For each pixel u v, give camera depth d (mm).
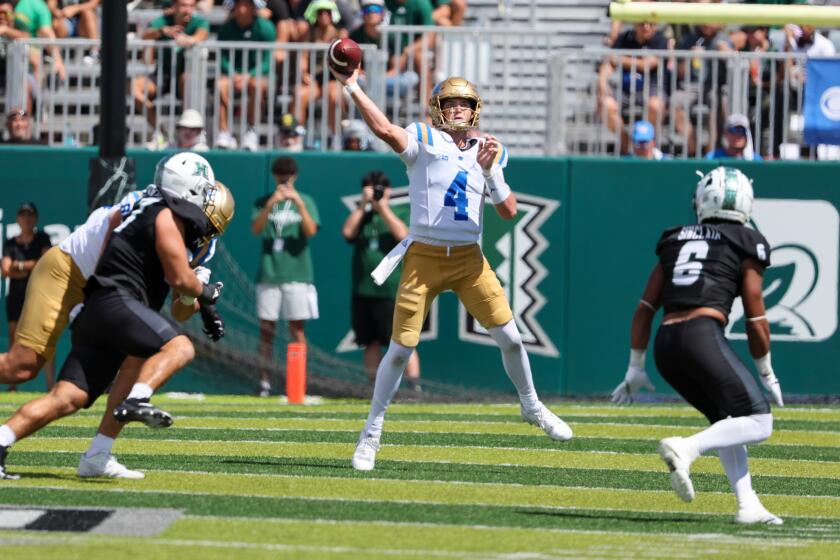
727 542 22984
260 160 47625
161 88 49375
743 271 24875
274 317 46812
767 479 31000
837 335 46656
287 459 31312
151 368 25094
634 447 35250
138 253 25875
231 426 37688
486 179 28219
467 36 49219
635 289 46938
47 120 50375
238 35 53531
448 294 46844
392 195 47531
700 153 48219
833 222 46688
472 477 29469
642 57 48875
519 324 47094
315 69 50469
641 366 25672
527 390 30312
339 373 47062
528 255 47094
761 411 23922
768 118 48469
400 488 27594
